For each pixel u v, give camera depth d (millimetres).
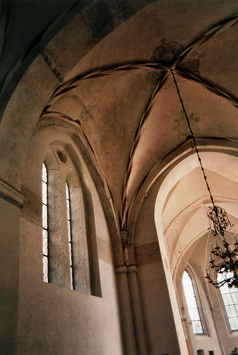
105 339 8492
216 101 10680
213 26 8648
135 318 10188
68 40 6586
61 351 6492
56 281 7684
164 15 8367
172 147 12070
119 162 11445
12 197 5695
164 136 11820
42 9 6543
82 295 8086
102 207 11227
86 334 7633
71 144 10055
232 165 12023
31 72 6293
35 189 7406
